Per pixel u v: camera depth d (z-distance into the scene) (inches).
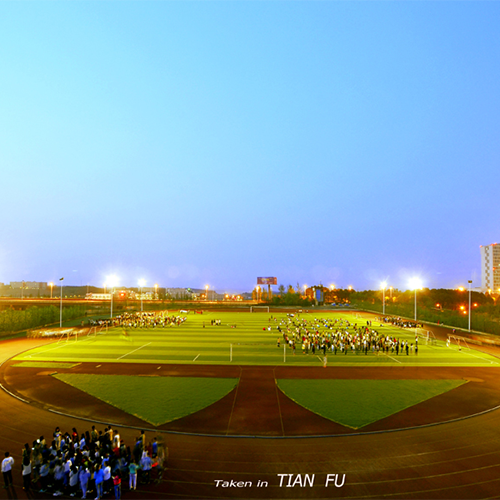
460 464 746.2
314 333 2704.2
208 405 1109.1
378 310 5551.2
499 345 2357.3
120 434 887.1
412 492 645.9
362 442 848.9
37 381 1368.1
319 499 625.3
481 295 6939.0
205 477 692.7
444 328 3395.7
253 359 1814.7
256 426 945.5
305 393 1243.2
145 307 6555.1
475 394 1237.1
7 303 5954.7
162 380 1397.6
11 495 634.8
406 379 1439.5
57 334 2669.8
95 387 1293.1
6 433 888.9
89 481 649.0
